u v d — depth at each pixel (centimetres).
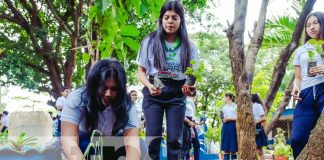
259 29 374
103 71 282
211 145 1084
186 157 619
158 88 372
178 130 378
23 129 450
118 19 347
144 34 1488
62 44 1973
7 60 1700
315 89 392
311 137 219
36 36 1839
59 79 1923
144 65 389
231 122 861
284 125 2058
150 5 347
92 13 341
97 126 297
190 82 372
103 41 354
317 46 302
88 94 289
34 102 482
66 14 1914
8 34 1983
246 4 333
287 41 778
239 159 332
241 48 333
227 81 2795
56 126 1027
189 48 380
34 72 1828
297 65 414
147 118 382
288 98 591
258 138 794
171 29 377
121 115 295
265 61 1978
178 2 381
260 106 791
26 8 1859
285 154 1056
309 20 407
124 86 287
